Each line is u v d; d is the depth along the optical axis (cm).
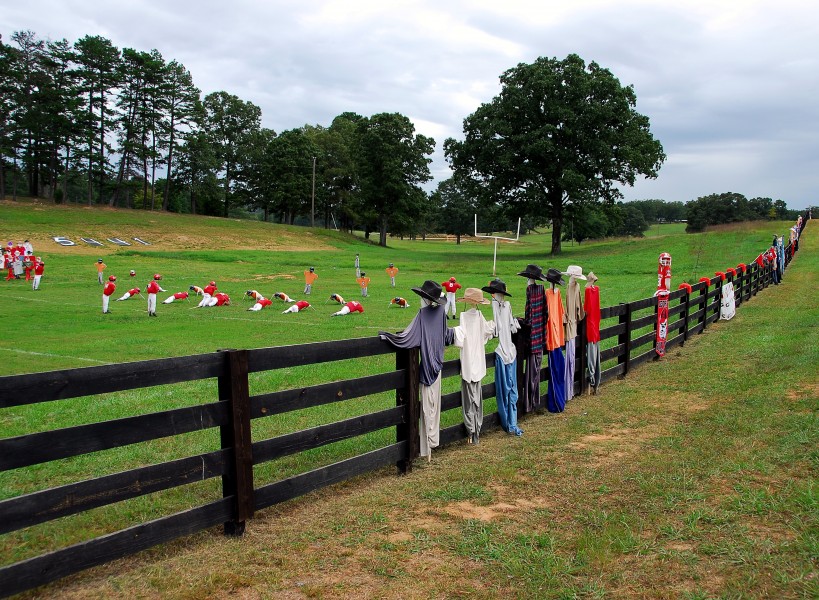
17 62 6475
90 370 366
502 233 11488
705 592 364
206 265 4231
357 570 402
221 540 443
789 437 626
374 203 7750
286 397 477
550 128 5359
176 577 387
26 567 332
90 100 7075
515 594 372
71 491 352
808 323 1434
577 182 5238
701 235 5688
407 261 5131
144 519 489
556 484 555
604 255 5150
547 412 824
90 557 360
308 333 1667
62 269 3728
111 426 374
